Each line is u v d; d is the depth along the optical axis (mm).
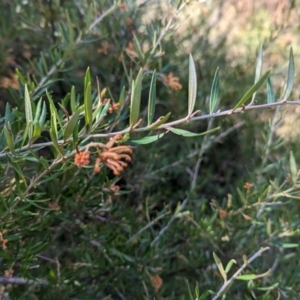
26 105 348
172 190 966
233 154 986
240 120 910
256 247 650
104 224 611
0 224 411
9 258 440
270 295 599
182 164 892
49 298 526
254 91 327
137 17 860
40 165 380
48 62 832
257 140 930
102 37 687
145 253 577
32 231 480
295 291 579
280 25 901
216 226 655
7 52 807
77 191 517
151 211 792
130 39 821
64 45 644
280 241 634
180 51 989
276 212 635
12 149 347
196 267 682
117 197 654
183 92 877
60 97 829
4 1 816
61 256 649
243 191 720
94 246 642
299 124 918
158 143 906
